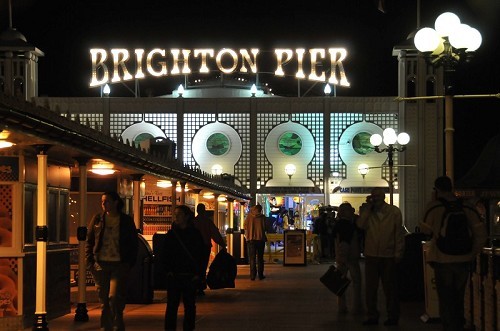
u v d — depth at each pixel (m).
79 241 14.62
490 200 24.02
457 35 15.25
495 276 10.63
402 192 45.81
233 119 47.50
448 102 15.41
